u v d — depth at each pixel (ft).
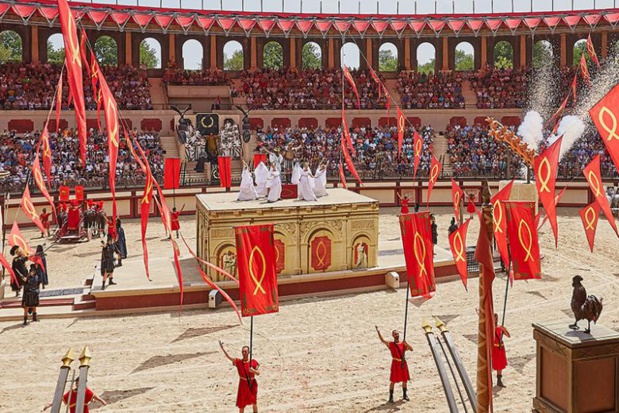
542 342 31.65
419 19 187.83
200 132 168.86
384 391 54.60
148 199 53.06
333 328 71.97
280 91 193.06
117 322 74.79
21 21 159.84
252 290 54.03
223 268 81.92
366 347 65.62
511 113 186.80
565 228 130.62
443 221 139.95
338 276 86.22
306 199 89.51
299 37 190.19
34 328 72.33
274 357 63.00
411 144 177.17
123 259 101.60
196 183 152.46
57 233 121.70
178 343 67.26
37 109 162.50
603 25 180.34
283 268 84.99
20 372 59.06
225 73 194.59
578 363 29.66
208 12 183.52
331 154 168.55
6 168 140.67
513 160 160.45
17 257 82.23
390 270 89.51
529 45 200.44
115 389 55.11
